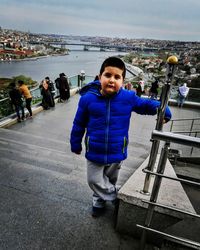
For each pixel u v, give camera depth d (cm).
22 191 294
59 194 291
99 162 212
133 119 1033
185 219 264
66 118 900
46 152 457
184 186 380
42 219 246
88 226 238
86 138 213
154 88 1230
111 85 187
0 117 803
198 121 1092
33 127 775
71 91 1308
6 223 238
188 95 1282
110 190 233
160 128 167
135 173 252
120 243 219
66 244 216
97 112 201
